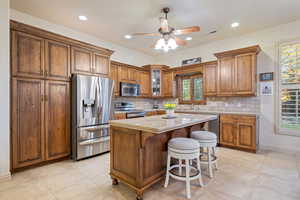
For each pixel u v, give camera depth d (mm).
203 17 3105
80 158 2934
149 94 5355
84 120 3004
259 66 3662
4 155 2156
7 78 2184
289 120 3303
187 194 1805
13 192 1908
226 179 2217
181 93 5230
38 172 2445
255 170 2492
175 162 2508
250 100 3816
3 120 2152
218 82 3963
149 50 5301
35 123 2586
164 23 2609
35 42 2590
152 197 1818
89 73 3312
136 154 1799
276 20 3221
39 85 2631
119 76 4480
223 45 4266
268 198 1781
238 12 2930
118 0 2564
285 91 3346
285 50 3346
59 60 2877
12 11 2834
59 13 2969
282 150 3377
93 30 3732
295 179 2201
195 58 4828
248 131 3361
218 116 3787
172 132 2260
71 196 1838
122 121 2088
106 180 2215
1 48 2127
